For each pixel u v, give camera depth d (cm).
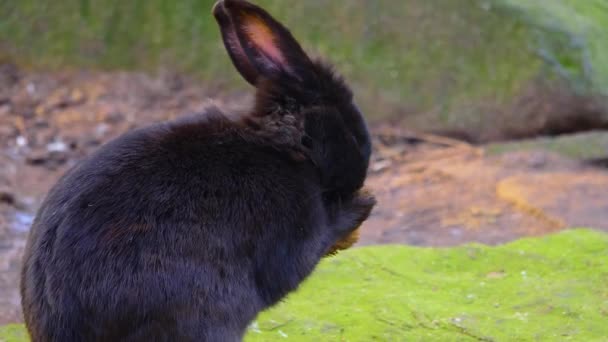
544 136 2061
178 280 785
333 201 924
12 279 1425
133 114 2156
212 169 833
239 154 850
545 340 1052
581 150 1942
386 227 1683
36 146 2028
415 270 1284
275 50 901
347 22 2166
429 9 2123
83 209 798
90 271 779
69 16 2281
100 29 2277
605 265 1252
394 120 2128
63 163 1969
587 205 1675
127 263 778
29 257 827
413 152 2042
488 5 2092
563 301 1146
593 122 2036
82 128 2106
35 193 1823
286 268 857
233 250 819
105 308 774
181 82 2250
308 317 1134
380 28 2150
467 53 2105
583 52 2067
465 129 2089
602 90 2036
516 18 2081
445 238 1625
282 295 868
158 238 789
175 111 2172
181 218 802
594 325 1083
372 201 963
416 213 1738
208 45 2241
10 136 2059
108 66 2280
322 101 909
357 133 927
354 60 2155
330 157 907
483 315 1123
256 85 905
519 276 1247
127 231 787
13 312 1299
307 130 895
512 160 1944
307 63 904
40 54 2284
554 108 2044
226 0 882
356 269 1280
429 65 2122
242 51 906
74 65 2280
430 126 2109
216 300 802
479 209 1727
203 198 817
